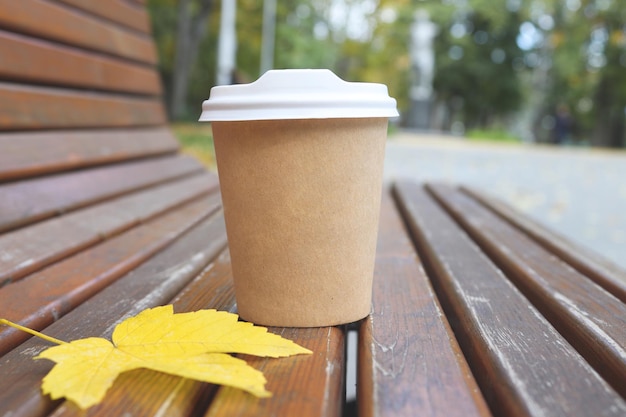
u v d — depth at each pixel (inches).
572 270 17.1
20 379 9.4
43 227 19.0
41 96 23.0
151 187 30.2
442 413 8.4
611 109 331.9
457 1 328.5
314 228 11.4
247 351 9.4
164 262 17.0
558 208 64.5
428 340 11.4
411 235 25.9
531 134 352.5
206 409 9.4
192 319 10.2
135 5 35.6
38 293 13.4
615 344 10.7
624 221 57.1
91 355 9.1
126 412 8.3
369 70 324.5
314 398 8.8
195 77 253.3
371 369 9.9
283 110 10.6
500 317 12.6
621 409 8.5
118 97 32.0
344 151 11.2
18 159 20.1
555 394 8.9
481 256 18.7
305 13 274.5
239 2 217.9
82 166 25.0
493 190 76.9
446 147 164.4
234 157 11.3
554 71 335.9
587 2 282.7
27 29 23.0
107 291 14.2
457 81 353.1
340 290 11.9
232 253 12.1
